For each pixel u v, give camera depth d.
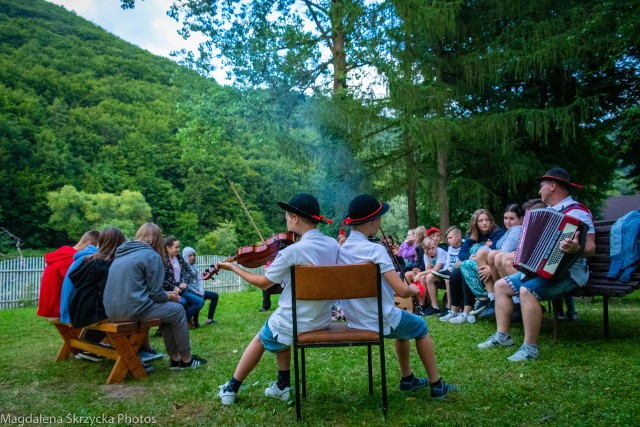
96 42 105.50
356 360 4.13
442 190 13.16
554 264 3.79
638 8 10.05
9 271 13.23
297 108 16.20
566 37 11.46
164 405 3.13
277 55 16.41
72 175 64.19
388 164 14.11
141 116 79.56
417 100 11.84
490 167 13.76
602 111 13.35
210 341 5.45
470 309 5.84
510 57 12.08
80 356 4.69
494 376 3.44
